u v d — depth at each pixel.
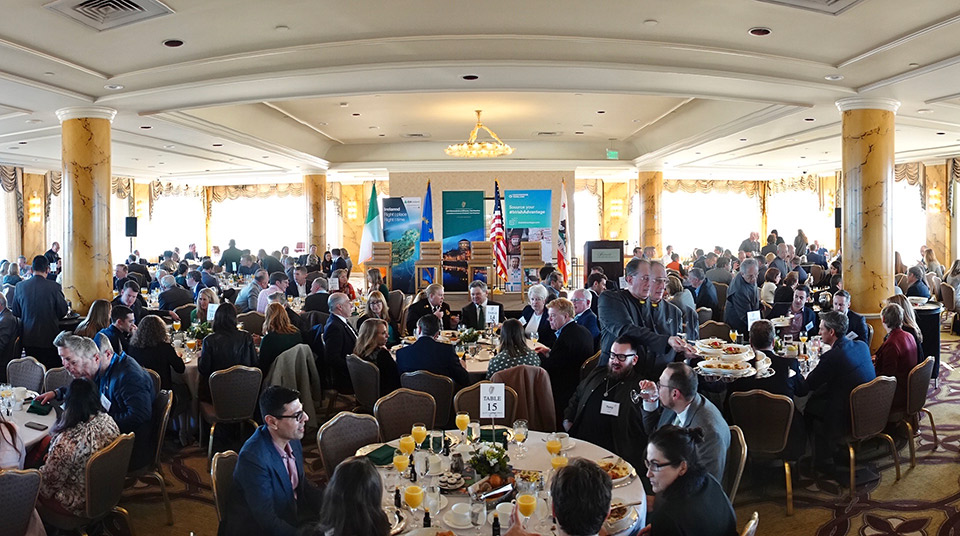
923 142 13.80
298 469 3.26
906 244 18.20
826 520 4.34
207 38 6.10
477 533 2.71
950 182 16.73
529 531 2.70
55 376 5.05
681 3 5.32
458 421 3.82
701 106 11.48
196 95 8.09
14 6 5.20
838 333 4.79
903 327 5.98
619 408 3.93
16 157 15.27
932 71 7.07
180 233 23.72
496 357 4.93
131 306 7.97
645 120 13.32
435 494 2.98
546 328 6.51
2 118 9.44
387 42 6.22
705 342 4.16
